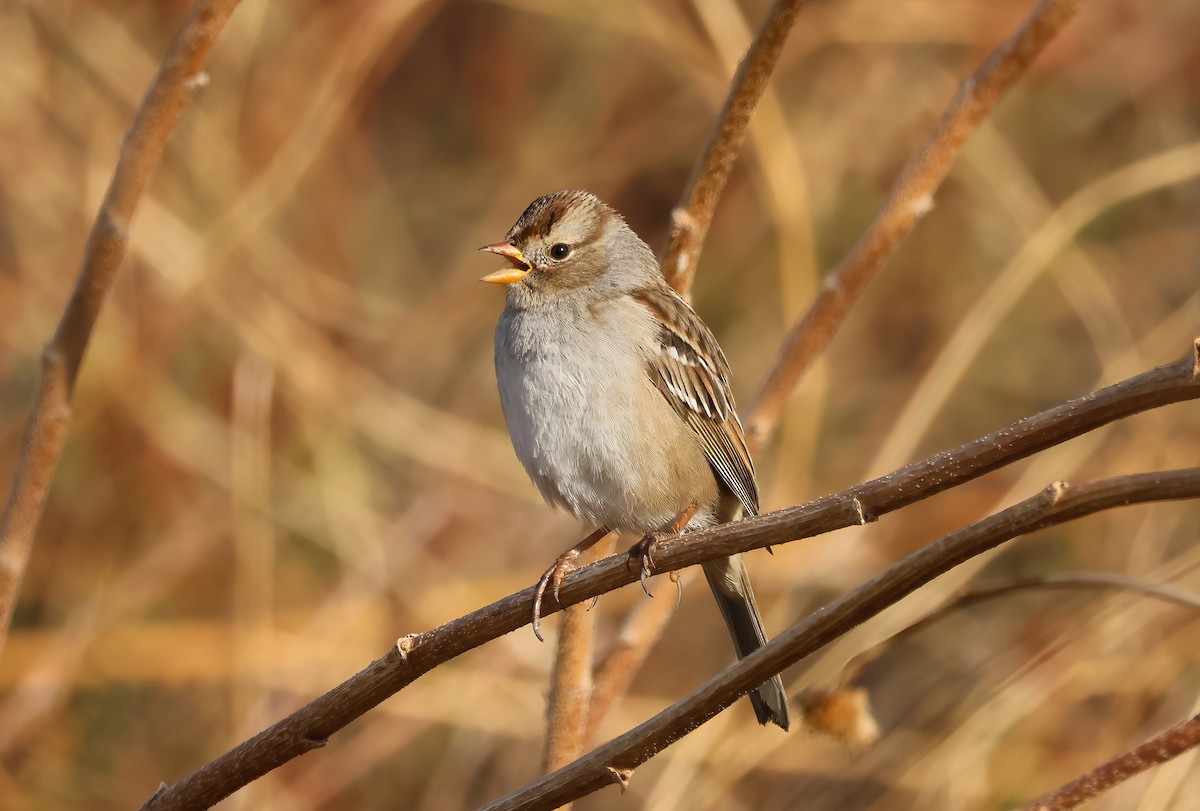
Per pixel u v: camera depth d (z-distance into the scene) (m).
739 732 9.48
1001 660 9.63
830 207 13.56
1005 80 6.38
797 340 6.67
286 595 11.74
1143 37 13.65
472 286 13.71
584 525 7.84
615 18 13.25
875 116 13.81
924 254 13.65
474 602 11.73
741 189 13.88
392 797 10.99
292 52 12.83
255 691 10.77
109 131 12.60
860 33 13.67
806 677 9.07
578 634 6.12
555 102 14.56
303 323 12.62
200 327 12.29
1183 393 3.57
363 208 14.00
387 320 13.32
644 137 14.41
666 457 7.52
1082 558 10.95
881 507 4.12
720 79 12.84
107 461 11.83
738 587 7.39
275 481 12.05
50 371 5.04
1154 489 3.65
